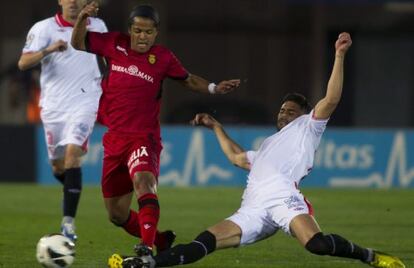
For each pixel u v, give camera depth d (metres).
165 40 97.44
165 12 97.00
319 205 49.06
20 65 33.31
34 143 61.22
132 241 33.72
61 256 24.77
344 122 93.94
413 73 95.75
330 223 40.84
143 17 26.58
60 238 24.97
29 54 33.25
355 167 61.72
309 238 23.88
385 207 48.28
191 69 102.19
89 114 33.47
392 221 41.75
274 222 24.86
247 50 102.62
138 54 27.12
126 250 31.45
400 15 95.88
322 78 94.94
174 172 60.91
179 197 52.81
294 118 26.19
